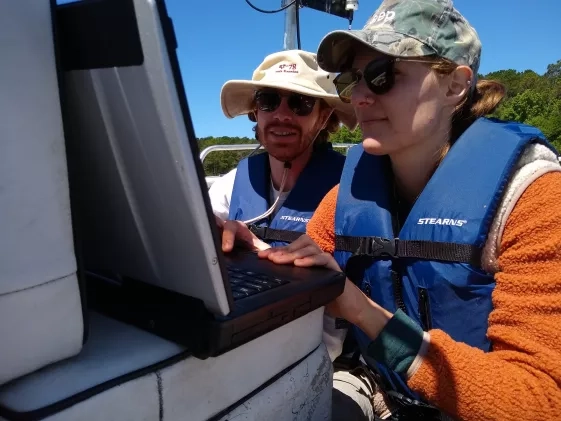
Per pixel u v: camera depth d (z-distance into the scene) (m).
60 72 0.57
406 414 1.38
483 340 1.21
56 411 0.59
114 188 0.71
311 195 2.12
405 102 1.27
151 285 0.79
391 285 1.34
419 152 1.36
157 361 0.70
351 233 1.45
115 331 0.79
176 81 0.54
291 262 1.09
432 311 1.26
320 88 2.22
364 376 1.62
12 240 0.55
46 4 0.54
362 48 1.34
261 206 2.27
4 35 0.51
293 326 0.92
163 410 0.70
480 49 1.35
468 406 1.04
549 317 1.04
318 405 1.03
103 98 0.61
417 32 1.23
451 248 1.21
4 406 0.59
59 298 0.61
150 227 0.70
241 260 1.14
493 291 1.14
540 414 0.99
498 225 1.17
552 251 1.05
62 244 0.60
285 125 2.19
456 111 1.37
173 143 0.57
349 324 1.57
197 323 0.71
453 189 1.24
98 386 0.63
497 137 1.24
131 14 0.52
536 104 46.75
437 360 1.07
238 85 2.38
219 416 0.79
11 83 0.52
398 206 1.49
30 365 0.62
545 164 1.16
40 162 0.56
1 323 0.56
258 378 0.85
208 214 0.62
